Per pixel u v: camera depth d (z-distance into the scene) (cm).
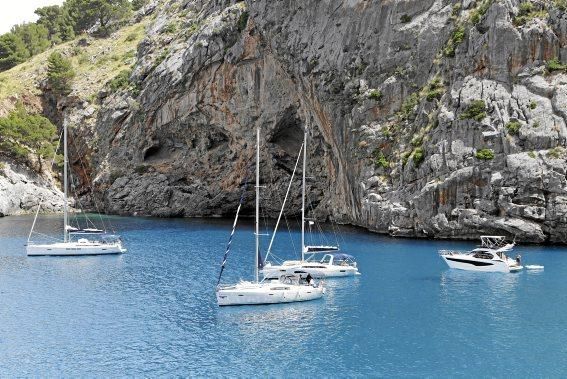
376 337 4259
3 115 14612
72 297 5381
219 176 12238
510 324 4497
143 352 4019
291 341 4197
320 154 11012
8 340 4259
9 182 13125
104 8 18350
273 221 11275
